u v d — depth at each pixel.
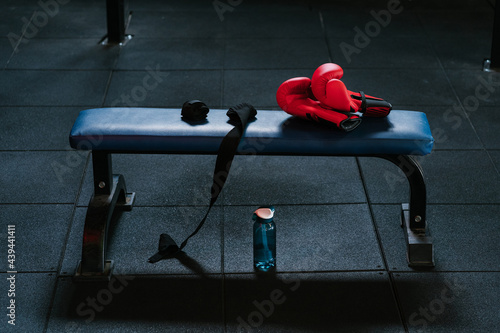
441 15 5.97
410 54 5.25
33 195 3.56
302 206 3.50
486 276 3.04
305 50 5.30
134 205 3.49
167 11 6.00
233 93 4.64
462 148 4.04
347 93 2.84
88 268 2.99
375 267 3.09
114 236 3.25
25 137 4.09
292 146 2.85
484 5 6.18
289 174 3.77
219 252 3.17
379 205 3.51
